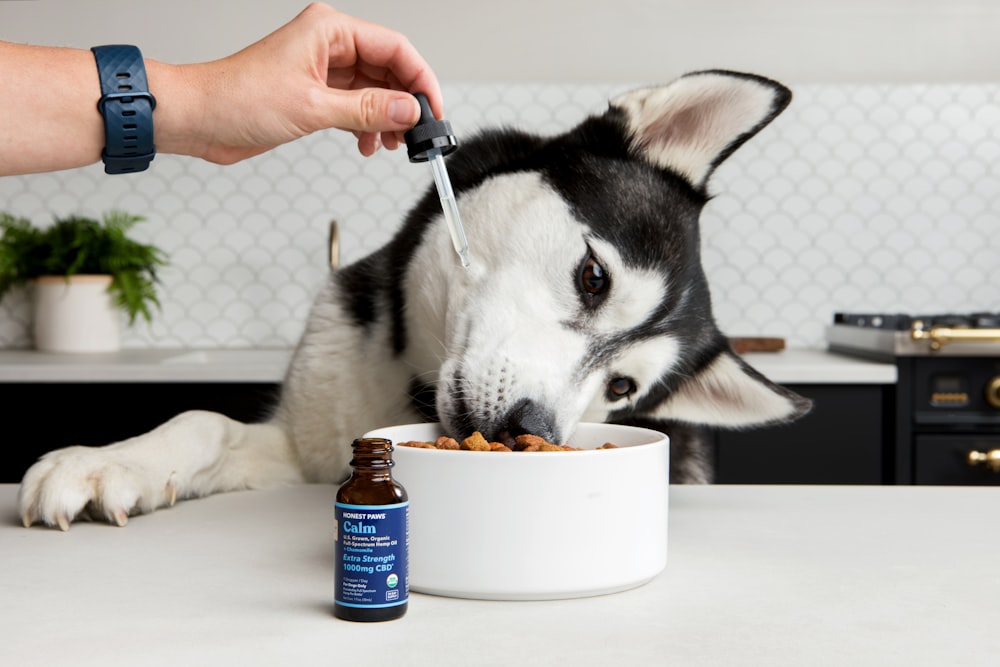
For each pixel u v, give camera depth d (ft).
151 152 2.79
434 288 3.75
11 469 6.31
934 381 6.46
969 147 8.07
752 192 8.06
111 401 6.32
